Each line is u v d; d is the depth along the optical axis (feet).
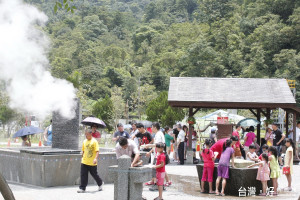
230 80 74.02
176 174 51.88
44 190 36.32
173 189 39.55
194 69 308.19
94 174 36.29
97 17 531.09
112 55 403.95
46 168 38.19
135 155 32.14
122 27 549.54
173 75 338.13
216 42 347.97
